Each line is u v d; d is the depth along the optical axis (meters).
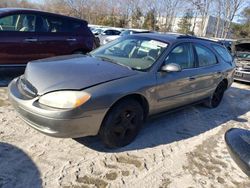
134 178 3.24
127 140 3.87
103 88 3.38
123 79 3.65
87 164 3.37
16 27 6.24
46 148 3.59
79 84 3.33
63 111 3.13
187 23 46.00
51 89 3.27
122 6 44.91
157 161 3.64
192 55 5.00
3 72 6.88
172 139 4.32
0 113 4.40
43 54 6.68
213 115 5.73
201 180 3.38
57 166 3.26
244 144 2.66
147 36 4.83
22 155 3.37
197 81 4.99
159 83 4.07
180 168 3.56
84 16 42.78
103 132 3.55
